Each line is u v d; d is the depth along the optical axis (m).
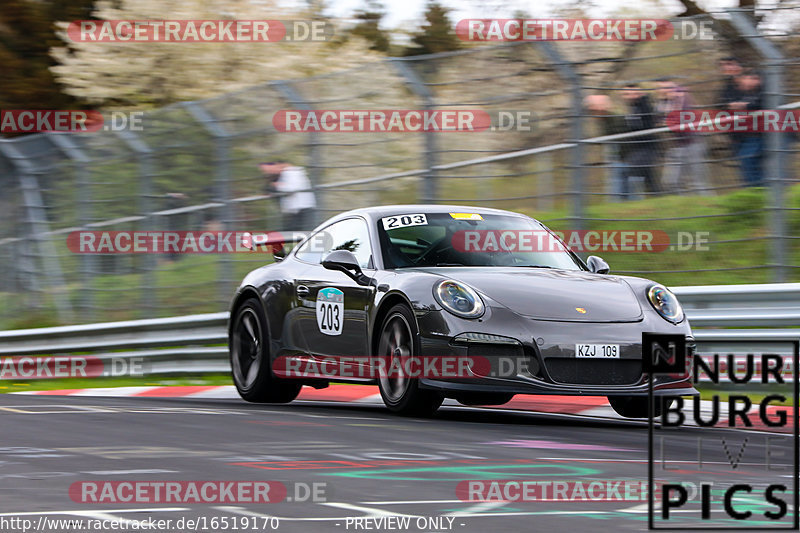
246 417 20.73
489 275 21.36
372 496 12.12
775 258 28.17
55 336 37.66
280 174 34.59
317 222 34.09
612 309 20.53
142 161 38.56
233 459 14.98
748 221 29.86
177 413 21.61
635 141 30.08
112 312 39.72
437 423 19.94
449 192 32.41
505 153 31.72
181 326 34.09
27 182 42.22
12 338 39.28
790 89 28.38
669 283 31.16
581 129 30.56
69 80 62.25
